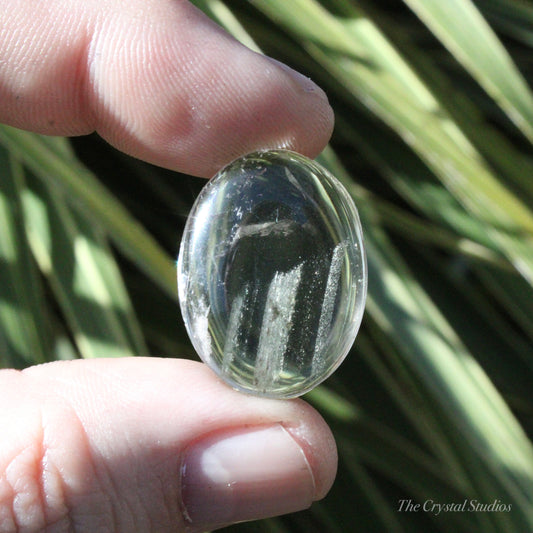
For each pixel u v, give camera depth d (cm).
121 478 11
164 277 15
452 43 16
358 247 12
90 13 13
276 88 13
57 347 16
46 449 11
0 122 14
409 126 16
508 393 17
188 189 18
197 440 12
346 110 18
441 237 17
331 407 16
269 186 12
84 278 15
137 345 15
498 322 18
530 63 20
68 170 15
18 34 13
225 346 11
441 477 16
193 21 13
